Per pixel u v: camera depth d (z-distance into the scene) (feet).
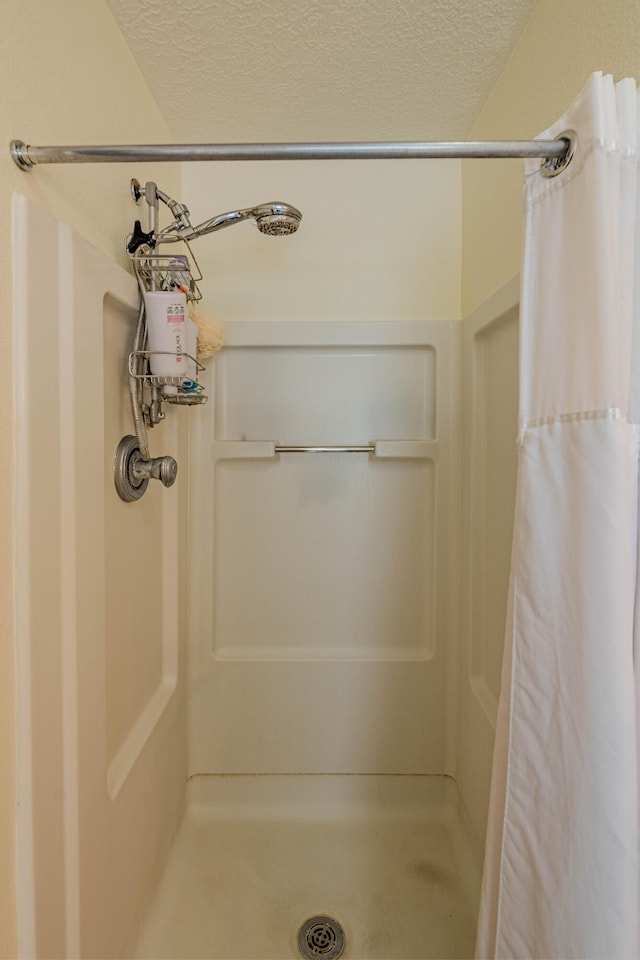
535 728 2.05
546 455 2.00
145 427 3.28
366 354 4.39
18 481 1.91
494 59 3.15
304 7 2.73
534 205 2.03
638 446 1.85
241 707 4.47
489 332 3.80
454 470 4.33
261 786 4.55
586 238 1.79
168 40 2.96
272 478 4.43
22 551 1.93
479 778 3.84
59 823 2.20
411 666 4.44
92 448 2.43
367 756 4.50
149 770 3.43
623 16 2.05
